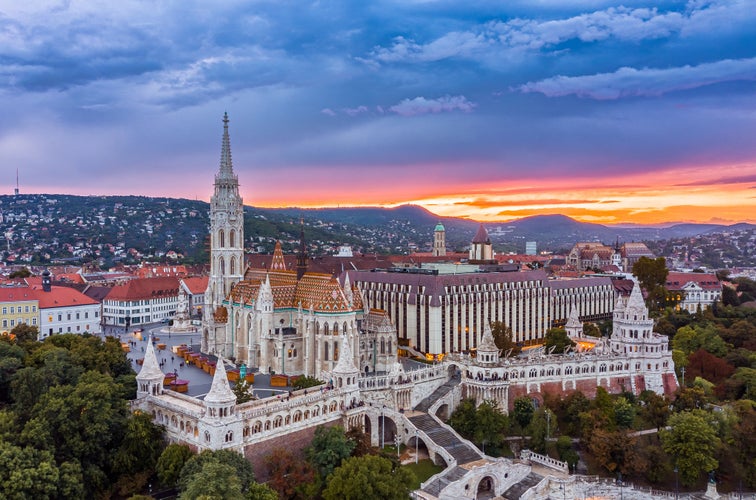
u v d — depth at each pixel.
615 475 166.50
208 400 127.88
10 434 119.50
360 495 122.75
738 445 170.88
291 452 137.88
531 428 176.62
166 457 127.75
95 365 158.50
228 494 106.44
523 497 152.00
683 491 165.50
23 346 169.38
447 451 159.00
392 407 173.00
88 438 127.75
